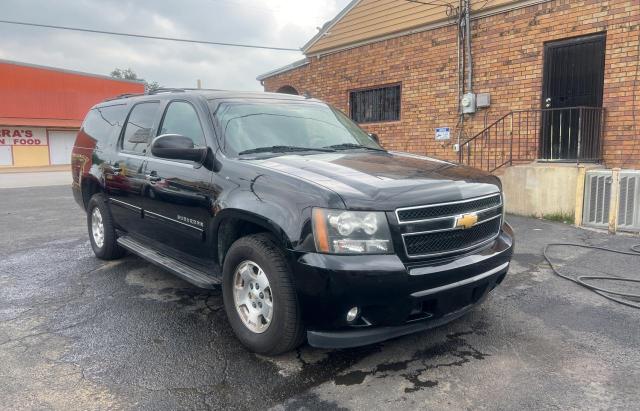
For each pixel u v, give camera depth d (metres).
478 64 9.75
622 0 7.78
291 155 3.86
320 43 13.26
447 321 3.27
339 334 2.98
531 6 8.88
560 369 3.16
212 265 3.94
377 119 12.10
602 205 7.17
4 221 8.76
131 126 5.27
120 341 3.61
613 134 8.04
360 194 2.97
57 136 34.69
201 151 3.84
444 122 10.47
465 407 2.75
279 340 3.16
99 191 5.79
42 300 4.48
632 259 5.66
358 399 2.84
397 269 2.89
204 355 3.38
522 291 4.62
